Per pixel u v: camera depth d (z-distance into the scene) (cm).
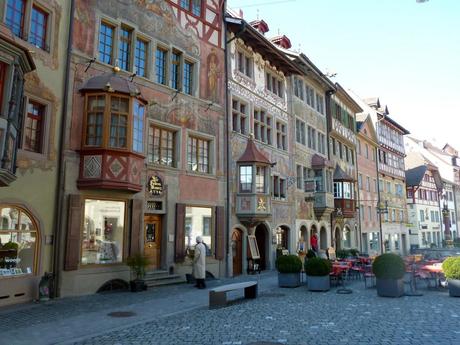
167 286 1522
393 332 812
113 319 948
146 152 1491
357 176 3712
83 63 1377
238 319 950
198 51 1864
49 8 1288
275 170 2344
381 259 1333
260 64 2316
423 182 5694
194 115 1794
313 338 768
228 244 1900
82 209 1324
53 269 1234
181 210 1661
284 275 1557
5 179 959
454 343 727
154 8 1666
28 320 931
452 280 1302
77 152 1330
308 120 2827
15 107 992
